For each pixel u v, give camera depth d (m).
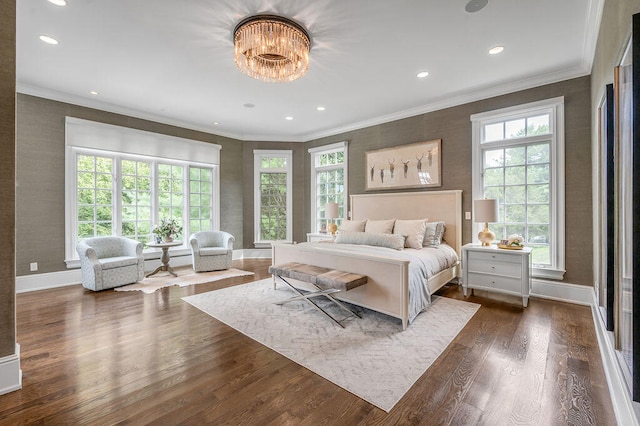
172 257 5.34
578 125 3.36
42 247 4.01
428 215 4.45
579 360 2.10
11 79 1.75
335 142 5.88
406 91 4.00
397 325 2.74
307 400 1.68
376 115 5.02
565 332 2.57
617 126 1.69
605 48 2.18
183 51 2.98
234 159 6.30
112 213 4.72
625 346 1.51
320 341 2.42
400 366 2.03
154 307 3.23
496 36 2.73
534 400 1.67
